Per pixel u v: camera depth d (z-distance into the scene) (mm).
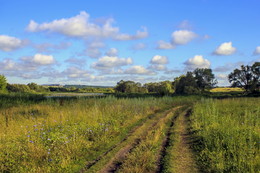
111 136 9172
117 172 5570
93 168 5895
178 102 30422
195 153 7109
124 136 9430
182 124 12539
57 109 13844
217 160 6066
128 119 13016
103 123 10805
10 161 5617
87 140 8305
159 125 11797
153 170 5820
